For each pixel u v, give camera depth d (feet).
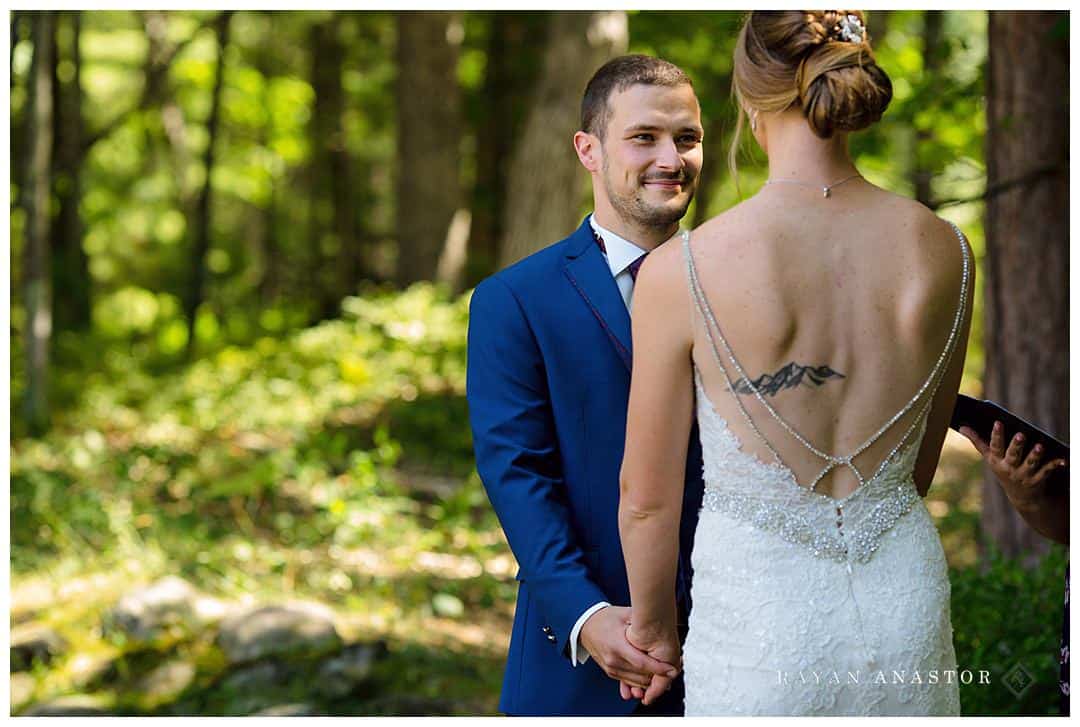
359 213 71.41
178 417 34.76
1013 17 17.42
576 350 8.80
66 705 15.52
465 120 60.08
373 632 18.65
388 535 23.18
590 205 51.21
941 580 7.18
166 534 22.86
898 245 7.00
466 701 16.33
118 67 64.18
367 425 32.86
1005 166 17.66
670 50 39.99
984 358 18.21
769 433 6.97
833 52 6.93
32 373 33.99
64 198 53.31
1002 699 12.02
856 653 6.91
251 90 67.31
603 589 8.73
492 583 21.15
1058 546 13.85
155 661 17.03
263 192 70.95
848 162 7.20
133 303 64.44
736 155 7.59
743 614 7.01
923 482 7.60
